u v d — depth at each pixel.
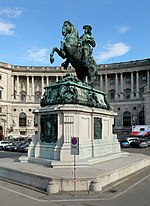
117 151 27.45
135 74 116.81
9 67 119.56
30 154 22.97
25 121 117.44
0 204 13.77
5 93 117.44
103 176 17.22
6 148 60.09
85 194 15.46
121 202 14.19
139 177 21.02
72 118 20.69
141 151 49.97
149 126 80.44
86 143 22.22
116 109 112.31
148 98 99.31
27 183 17.67
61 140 20.92
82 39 24.92
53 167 19.44
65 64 24.53
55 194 15.40
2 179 19.39
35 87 125.56
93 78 25.34
